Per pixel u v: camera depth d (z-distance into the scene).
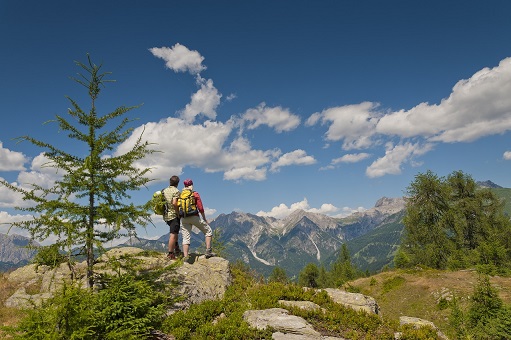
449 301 33.66
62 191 8.45
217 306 10.47
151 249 9.55
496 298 24.86
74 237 7.95
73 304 6.49
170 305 9.73
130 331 7.24
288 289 12.65
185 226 12.00
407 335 10.13
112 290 7.96
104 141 8.73
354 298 12.69
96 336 7.05
